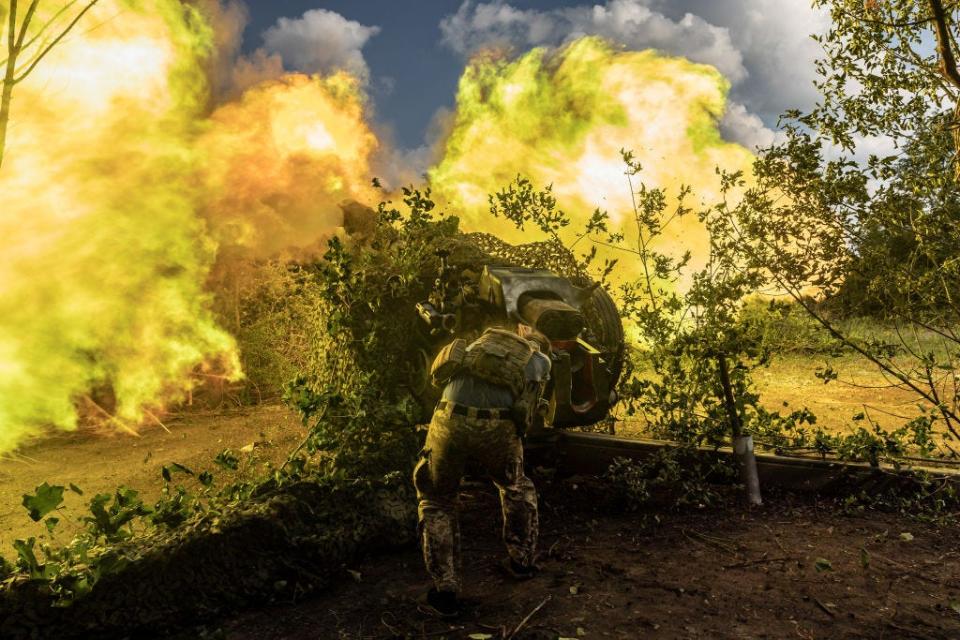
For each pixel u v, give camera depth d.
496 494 4.98
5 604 3.19
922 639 3.05
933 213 4.56
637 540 4.22
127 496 3.73
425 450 3.60
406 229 5.21
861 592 3.48
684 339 4.98
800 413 5.12
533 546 3.73
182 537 3.54
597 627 3.21
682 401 5.09
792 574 3.69
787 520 4.45
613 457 5.17
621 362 5.17
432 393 4.89
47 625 3.20
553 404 4.38
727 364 5.05
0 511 5.30
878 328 6.79
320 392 5.04
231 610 3.49
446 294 4.66
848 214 4.77
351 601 3.59
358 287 4.76
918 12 4.92
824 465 4.80
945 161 4.78
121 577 3.35
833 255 4.80
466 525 4.50
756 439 5.34
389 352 4.79
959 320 4.80
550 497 4.96
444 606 3.37
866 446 4.78
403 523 4.13
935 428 6.43
